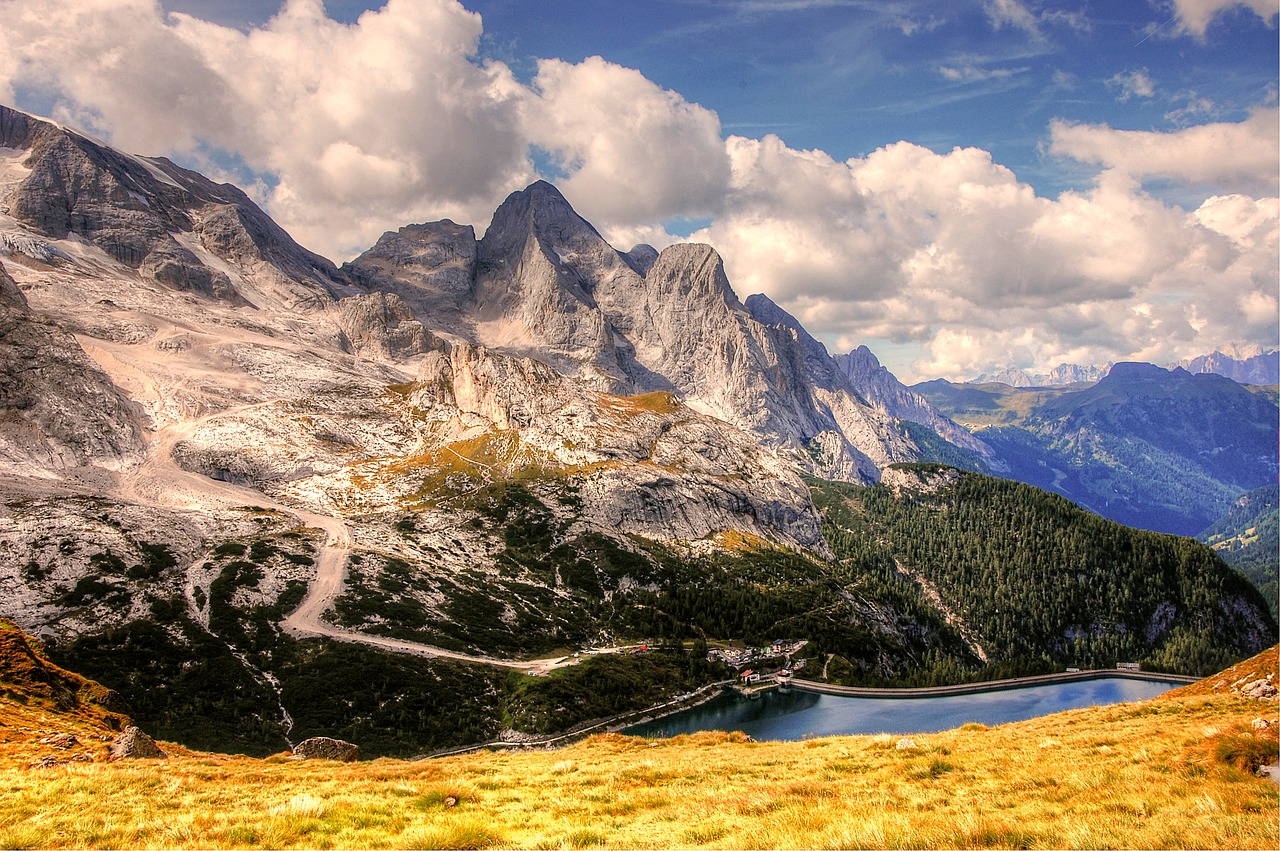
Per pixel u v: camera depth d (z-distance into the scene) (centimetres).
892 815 2191
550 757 5050
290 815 2494
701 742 5494
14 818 2514
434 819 2531
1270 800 2034
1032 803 2338
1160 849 1734
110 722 5603
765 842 1983
